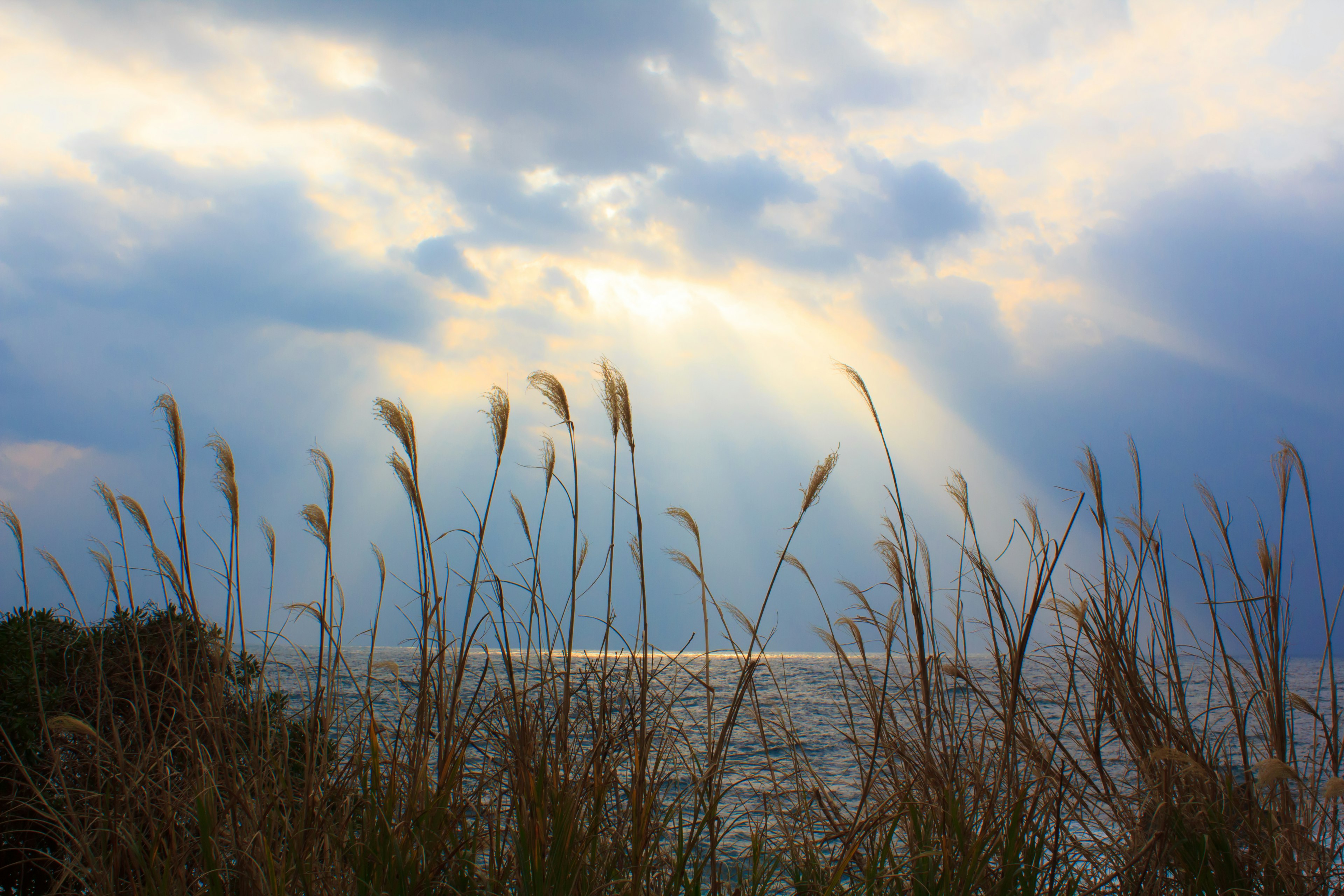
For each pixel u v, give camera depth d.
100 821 2.56
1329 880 2.62
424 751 2.58
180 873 2.34
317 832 2.46
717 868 2.62
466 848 2.52
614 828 2.65
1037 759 2.85
